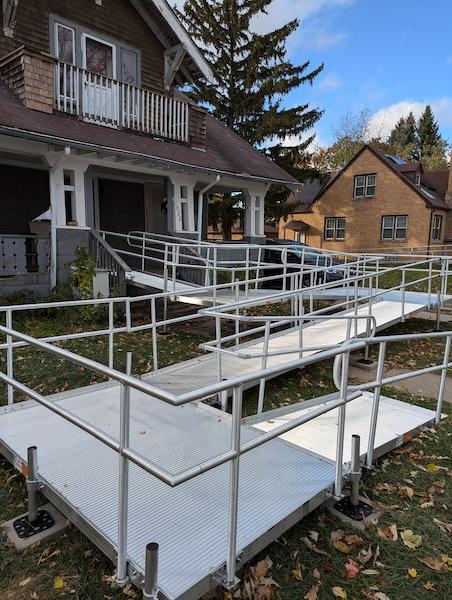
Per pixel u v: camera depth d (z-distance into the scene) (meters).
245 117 21.67
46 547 2.39
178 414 3.62
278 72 21.16
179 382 4.45
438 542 2.51
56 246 8.21
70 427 3.29
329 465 2.86
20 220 9.94
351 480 2.72
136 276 8.23
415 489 3.03
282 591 2.14
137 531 2.20
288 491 2.55
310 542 2.46
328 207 27.25
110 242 11.69
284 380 5.16
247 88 21.41
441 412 4.28
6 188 9.69
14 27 8.71
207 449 3.03
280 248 7.71
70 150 7.70
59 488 2.52
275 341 5.88
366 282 14.18
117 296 7.87
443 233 25.73
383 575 2.26
